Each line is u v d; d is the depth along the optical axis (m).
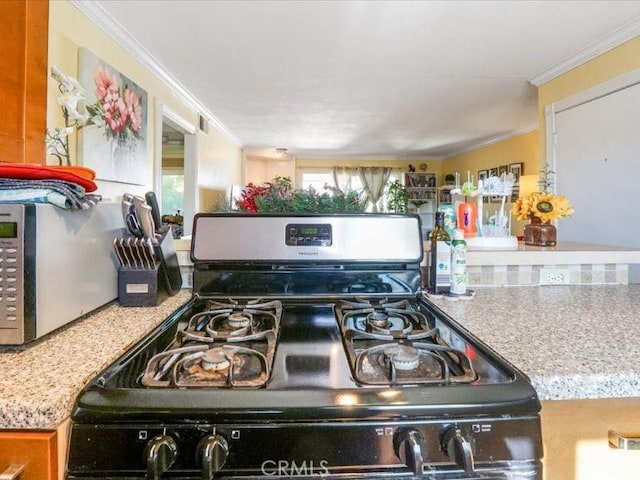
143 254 1.02
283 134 5.56
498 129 5.13
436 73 3.03
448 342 0.80
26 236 0.71
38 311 0.73
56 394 0.56
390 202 2.97
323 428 0.56
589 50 2.60
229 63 2.81
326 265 1.17
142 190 2.62
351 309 1.04
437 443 0.57
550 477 0.67
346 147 6.70
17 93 1.12
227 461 0.55
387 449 0.56
